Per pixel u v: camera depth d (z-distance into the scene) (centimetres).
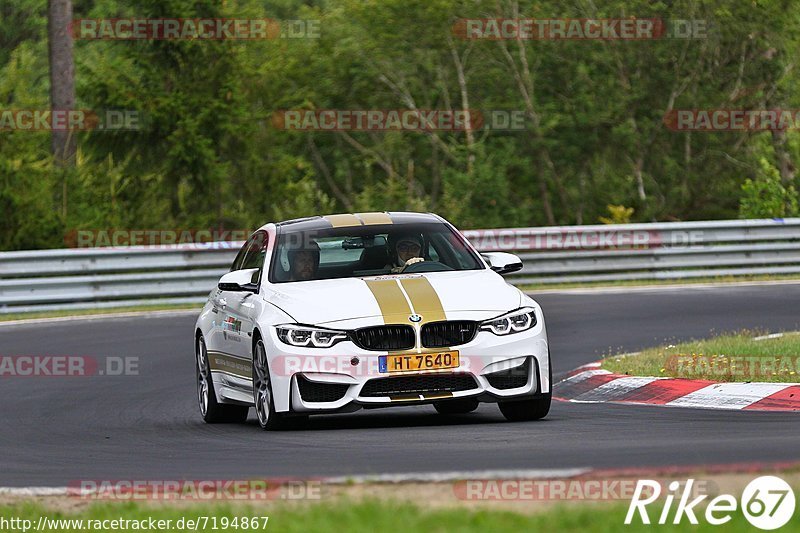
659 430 2666
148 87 9862
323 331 2903
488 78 12025
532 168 11888
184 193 9919
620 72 11681
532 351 2966
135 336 5569
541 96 11844
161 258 6881
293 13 16100
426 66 11850
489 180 11206
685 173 11594
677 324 5384
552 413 3228
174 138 9600
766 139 11494
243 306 3238
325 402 2895
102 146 9694
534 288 7106
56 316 6375
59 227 8038
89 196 8638
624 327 5362
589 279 7300
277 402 2939
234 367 3281
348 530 1606
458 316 2917
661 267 7388
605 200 11644
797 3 11162
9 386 4400
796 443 2252
